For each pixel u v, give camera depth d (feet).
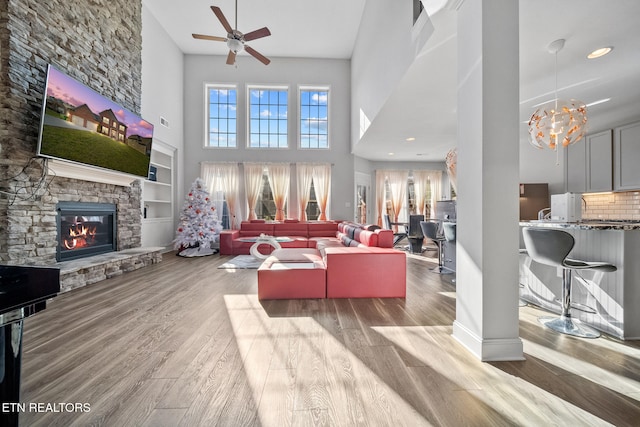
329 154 23.89
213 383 4.94
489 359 5.68
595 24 7.41
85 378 5.07
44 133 9.43
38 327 7.29
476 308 5.90
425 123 16.02
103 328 7.27
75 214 12.03
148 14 17.84
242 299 9.82
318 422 4.04
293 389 4.78
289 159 23.75
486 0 5.68
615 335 6.84
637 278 6.73
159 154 20.68
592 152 15.99
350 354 5.97
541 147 9.70
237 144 23.40
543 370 5.34
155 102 18.71
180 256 19.16
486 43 5.68
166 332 7.05
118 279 12.57
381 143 20.54
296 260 11.53
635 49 8.57
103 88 13.17
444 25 7.58
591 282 7.48
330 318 8.08
